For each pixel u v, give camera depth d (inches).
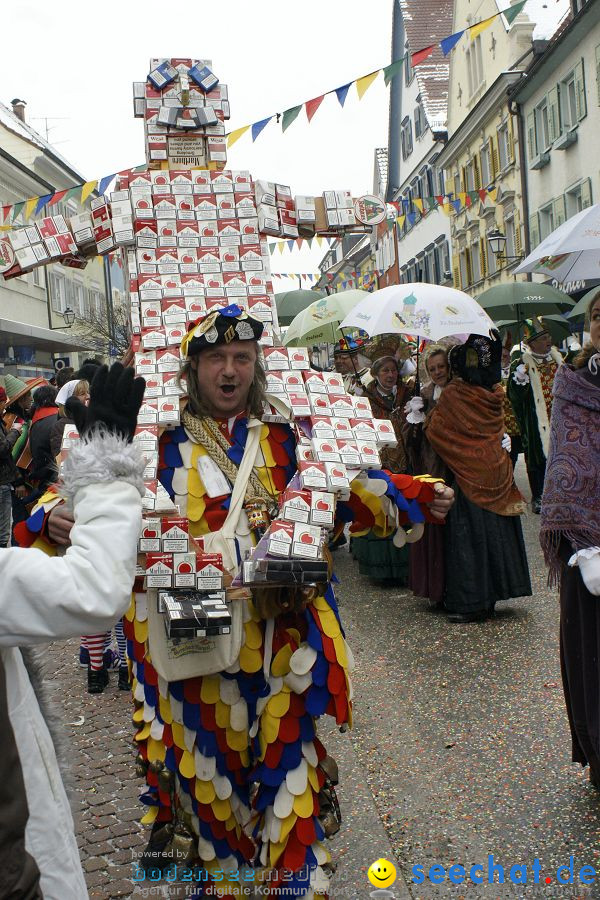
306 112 218.7
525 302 493.4
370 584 296.5
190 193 120.6
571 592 131.0
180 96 124.0
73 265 123.6
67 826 67.1
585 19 810.2
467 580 233.1
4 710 62.7
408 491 107.6
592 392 126.0
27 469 298.7
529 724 164.2
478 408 233.0
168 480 103.7
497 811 133.6
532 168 994.7
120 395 72.5
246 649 100.8
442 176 1350.9
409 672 199.2
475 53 1171.3
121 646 203.8
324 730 168.6
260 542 97.6
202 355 102.5
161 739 110.9
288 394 107.0
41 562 63.1
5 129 1015.0
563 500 125.0
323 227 123.8
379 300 240.1
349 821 133.3
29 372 1072.2
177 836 109.0
